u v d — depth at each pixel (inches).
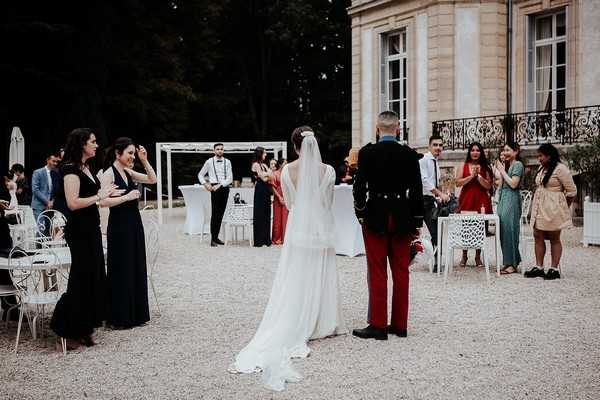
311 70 1466.5
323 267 226.5
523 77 720.3
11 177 508.1
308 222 224.2
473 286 315.6
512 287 311.6
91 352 214.5
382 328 224.5
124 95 1149.1
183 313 268.2
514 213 351.3
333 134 1389.0
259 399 169.6
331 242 229.3
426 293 299.9
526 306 270.4
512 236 351.3
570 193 327.6
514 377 182.5
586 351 205.8
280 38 1326.3
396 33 821.2
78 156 219.0
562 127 626.8
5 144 990.4
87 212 218.2
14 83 967.0
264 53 1465.3
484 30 730.2
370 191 223.9
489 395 169.5
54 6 994.1
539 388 173.6
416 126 781.9
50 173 412.2
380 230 219.8
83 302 215.5
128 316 243.3
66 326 212.8
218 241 506.3
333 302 228.7
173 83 1206.9
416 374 186.5
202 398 171.0
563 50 696.4
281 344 211.5
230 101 1390.3
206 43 1346.0
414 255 350.0
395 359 201.2
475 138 713.6
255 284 331.0
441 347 213.0
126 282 243.4
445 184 386.6
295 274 221.6
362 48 864.3
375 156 222.8
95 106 1009.5
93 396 173.9
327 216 230.5
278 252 459.5
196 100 1302.9
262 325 220.4
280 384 177.3
